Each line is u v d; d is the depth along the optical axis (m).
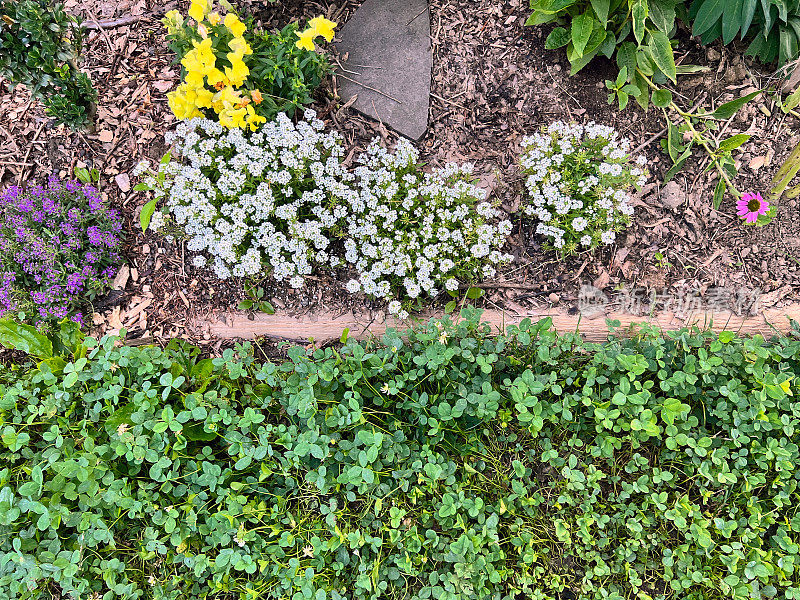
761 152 2.80
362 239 2.56
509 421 2.51
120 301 2.78
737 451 2.33
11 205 2.60
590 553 2.26
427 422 2.36
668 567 2.22
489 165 2.82
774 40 2.69
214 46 2.43
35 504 2.02
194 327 2.77
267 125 2.48
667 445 2.18
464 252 2.58
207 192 2.51
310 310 2.74
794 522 2.20
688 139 2.80
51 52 2.49
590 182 2.48
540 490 2.48
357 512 2.37
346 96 2.82
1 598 2.12
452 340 2.42
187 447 2.41
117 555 2.32
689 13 2.67
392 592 2.22
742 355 2.32
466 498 2.29
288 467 2.23
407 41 2.84
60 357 2.50
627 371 2.35
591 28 2.52
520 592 2.21
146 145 2.83
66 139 2.85
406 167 2.59
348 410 2.27
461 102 2.85
